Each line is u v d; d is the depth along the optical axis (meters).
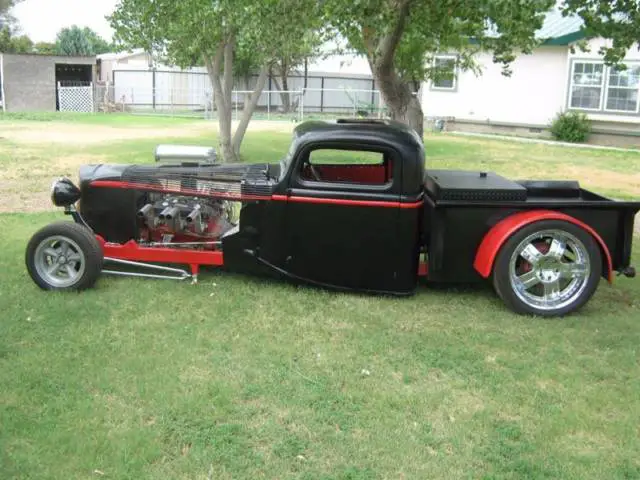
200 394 3.88
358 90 31.25
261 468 3.25
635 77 20.33
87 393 3.88
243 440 3.47
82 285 5.46
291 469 3.25
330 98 35.34
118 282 5.76
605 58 6.64
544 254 5.20
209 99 31.75
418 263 5.55
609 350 4.68
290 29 7.73
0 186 10.87
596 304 5.62
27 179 11.62
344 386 4.07
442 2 6.70
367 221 5.36
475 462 3.34
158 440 3.43
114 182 5.74
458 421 3.71
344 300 5.50
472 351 4.59
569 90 21.62
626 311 5.46
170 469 3.22
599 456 3.41
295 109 34.03
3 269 6.06
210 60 13.57
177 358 4.34
